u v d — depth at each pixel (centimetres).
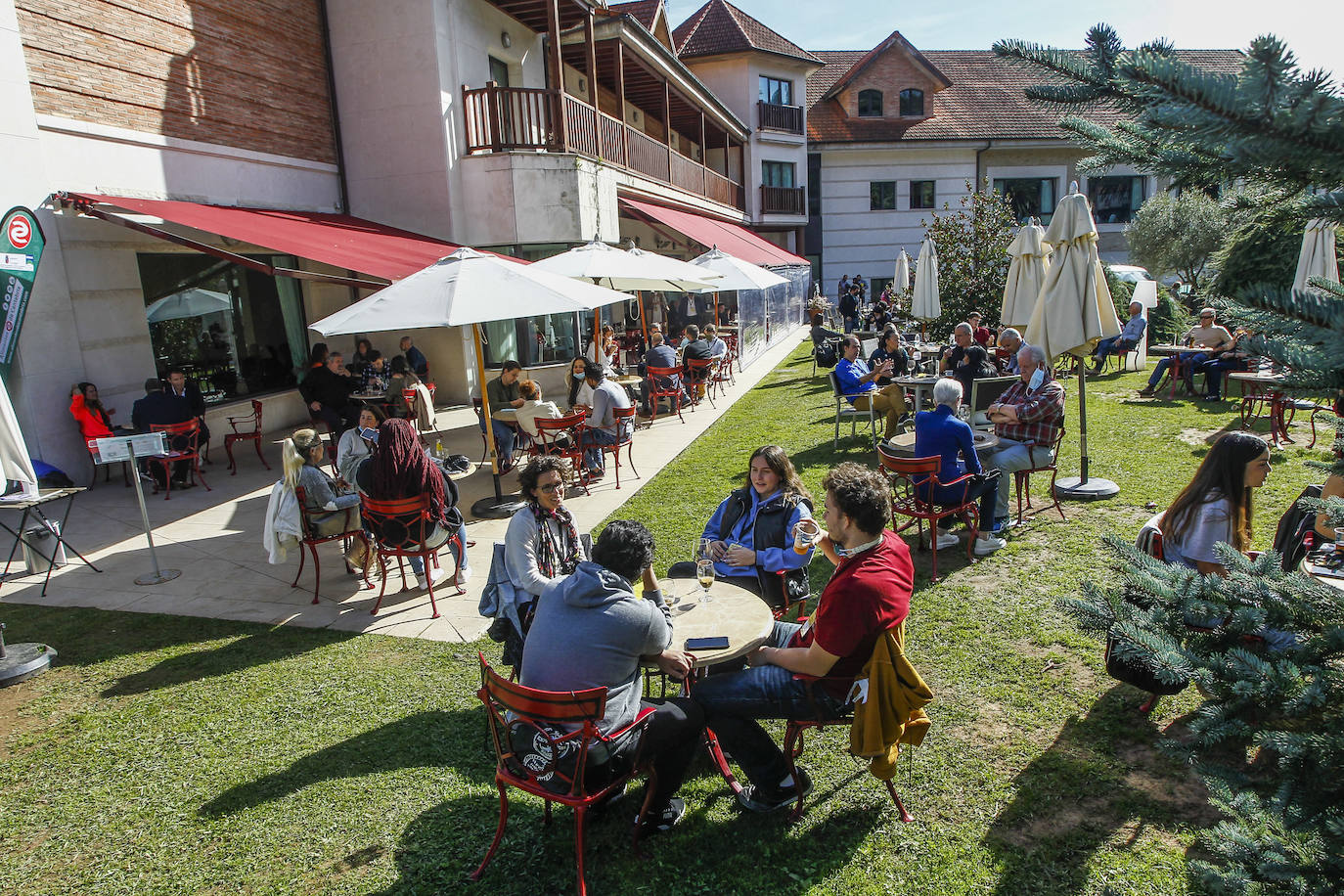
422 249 1237
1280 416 913
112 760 420
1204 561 397
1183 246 2319
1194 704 415
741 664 414
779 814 358
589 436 934
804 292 3188
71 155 957
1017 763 382
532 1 1524
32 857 350
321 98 1411
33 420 931
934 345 1427
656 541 719
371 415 712
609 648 317
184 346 1176
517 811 368
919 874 316
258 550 753
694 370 1480
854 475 333
